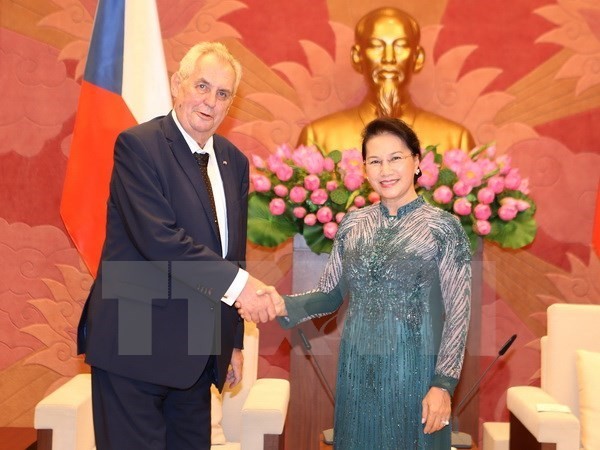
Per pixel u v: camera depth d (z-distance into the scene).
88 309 2.82
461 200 3.49
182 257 2.66
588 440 3.49
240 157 3.15
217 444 3.57
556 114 4.94
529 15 4.94
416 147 2.78
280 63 4.96
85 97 4.11
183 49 4.96
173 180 2.76
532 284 4.90
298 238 3.70
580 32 4.93
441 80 4.94
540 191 4.94
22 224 4.96
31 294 4.97
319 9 4.96
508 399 3.69
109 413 2.71
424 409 2.65
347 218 2.94
